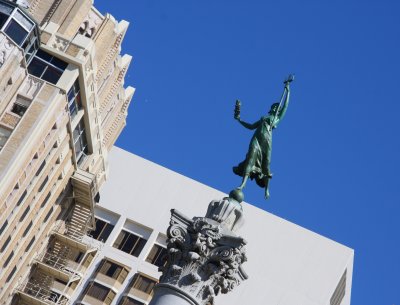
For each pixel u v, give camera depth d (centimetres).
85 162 13462
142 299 16175
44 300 13638
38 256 13762
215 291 3975
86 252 14138
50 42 11456
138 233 17150
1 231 11575
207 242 3966
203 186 17725
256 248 17488
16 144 10975
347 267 17738
